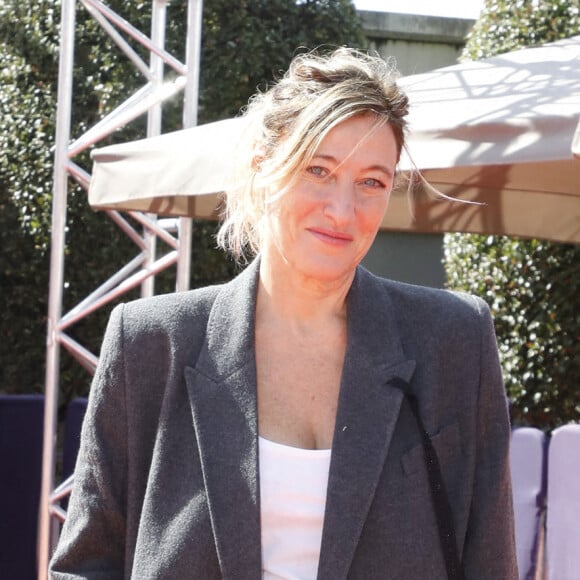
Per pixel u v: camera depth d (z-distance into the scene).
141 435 1.94
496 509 1.92
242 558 1.78
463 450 1.92
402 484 1.83
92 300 6.45
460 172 4.20
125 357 1.96
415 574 1.79
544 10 7.66
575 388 7.16
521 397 7.34
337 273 1.83
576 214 5.81
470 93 3.98
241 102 9.49
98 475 1.96
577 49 4.68
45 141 9.64
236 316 1.95
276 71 9.56
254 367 1.91
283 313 1.95
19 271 9.79
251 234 2.04
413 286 2.06
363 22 10.52
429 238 11.70
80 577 1.96
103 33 9.55
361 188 1.82
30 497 5.84
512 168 4.13
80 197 9.47
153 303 2.00
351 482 1.80
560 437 4.88
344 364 1.91
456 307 2.00
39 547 5.69
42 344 10.02
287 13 9.68
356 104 1.77
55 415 5.89
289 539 1.81
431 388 1.90
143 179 5.24
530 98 3.66
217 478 1.83
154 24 6.68
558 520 4.83
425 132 3.69
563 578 4.78
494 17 7.96
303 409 1.90
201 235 9.49
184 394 1.93
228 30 9.47
